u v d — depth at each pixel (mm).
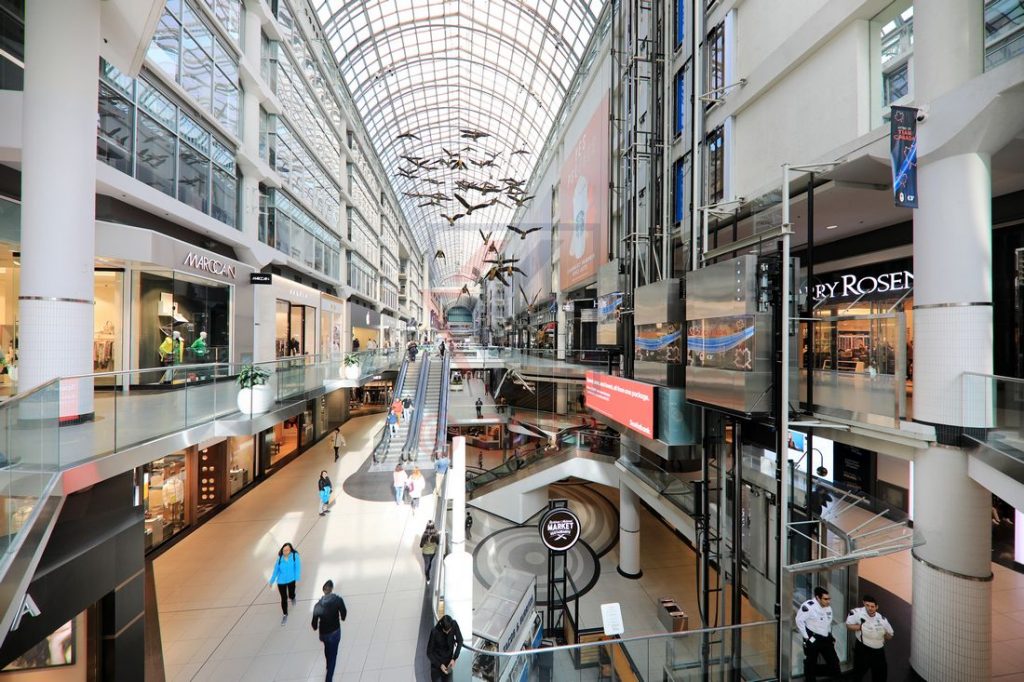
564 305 28109
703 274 8023
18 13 7391
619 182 16750
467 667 5664
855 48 6996
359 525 12383
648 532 15711
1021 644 7031
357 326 31609
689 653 5984
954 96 5344
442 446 17000
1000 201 7629
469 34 34188
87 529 5812
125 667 6211
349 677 6828
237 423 8938
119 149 9500
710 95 11094
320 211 23703
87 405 5711
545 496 17203
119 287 10836
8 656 4680
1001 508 9641
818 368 7598
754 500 8656
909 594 8734
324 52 25156
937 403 5629
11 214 7719
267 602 8758
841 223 9625
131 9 6602
